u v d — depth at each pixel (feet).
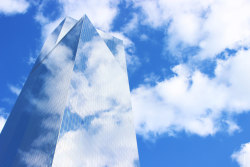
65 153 160.25
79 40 284.61
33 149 188.75
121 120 303.89
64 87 224.74
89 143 204.44
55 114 195.72
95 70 307.17
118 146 256.52
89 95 253.85
